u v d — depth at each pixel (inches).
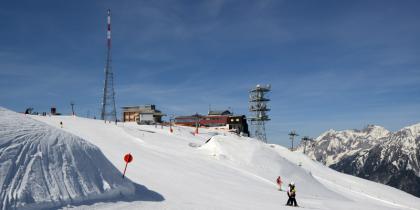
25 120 769.6
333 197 1871.3
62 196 629.9
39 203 582.2
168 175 1214.3
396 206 2070.6
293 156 3041.3
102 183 741.3
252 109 4825.3
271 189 1469.0
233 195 1088.2
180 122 5497.1
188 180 1206.3
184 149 2119.8
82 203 652.1
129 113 5162.4
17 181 592.4
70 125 2449.6
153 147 2003.0
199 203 848.3
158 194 872.9
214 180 1337.4
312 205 1164.5
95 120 3117.6
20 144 667.4
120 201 724.0
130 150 1658.5
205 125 5452.8
